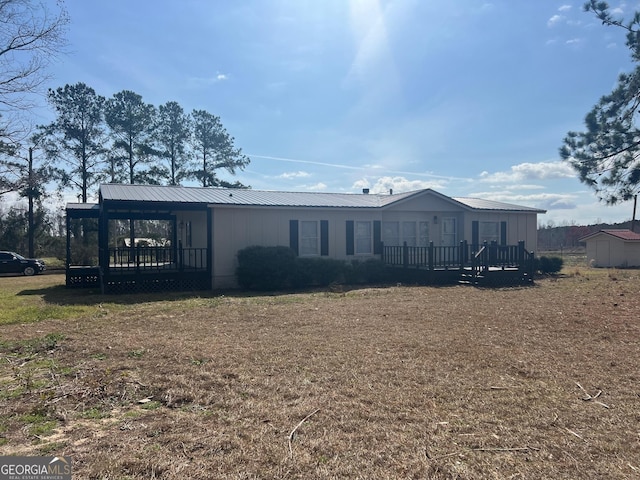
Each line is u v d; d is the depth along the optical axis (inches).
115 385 182.2
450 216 751.7
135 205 518.6
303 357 224.8
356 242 666.8
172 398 167.5
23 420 147.3
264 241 598.2
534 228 824.9
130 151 1208.2
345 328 298.2
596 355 226.5
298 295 489.4
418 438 132.6
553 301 414.6
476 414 150.6
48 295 518.6
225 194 633.6
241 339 267.6
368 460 119.7
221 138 1332.4
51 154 1133.7
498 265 613.3
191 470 114.5
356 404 159.9
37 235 1283.2
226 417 149.2
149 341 263.0
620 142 550.0
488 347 243.8
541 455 121.9
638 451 124.0
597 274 717.9
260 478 110.9
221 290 550.0
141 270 557.9
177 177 1296.8
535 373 196.4
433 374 195.6
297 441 130.8
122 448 126.7
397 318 334.3
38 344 256.8
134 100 1194.6
